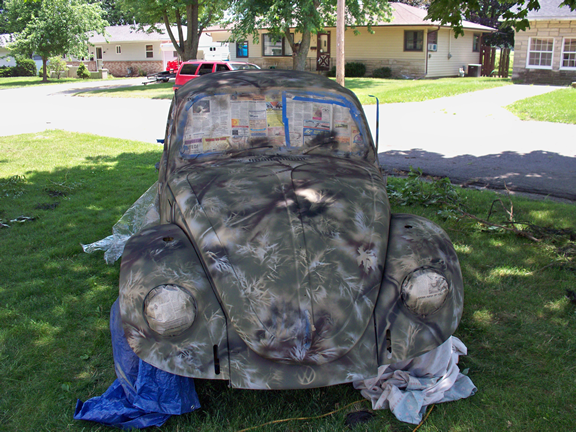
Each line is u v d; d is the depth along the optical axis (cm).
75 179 819
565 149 1018
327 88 381
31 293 420
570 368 306
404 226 298
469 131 1262
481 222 546
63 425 263
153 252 268
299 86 377
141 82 3712
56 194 734
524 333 347
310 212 285
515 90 2112
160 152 1059
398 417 261
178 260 264
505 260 470
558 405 273
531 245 504
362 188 313
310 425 263
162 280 253
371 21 2472
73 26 4022
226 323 251
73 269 470
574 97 1775
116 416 257
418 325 258
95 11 4147
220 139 358
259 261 260
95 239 545
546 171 841
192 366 243
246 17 2281
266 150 359
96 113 1827
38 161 968
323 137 367
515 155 973
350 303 253
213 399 281
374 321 257
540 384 292
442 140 1153
